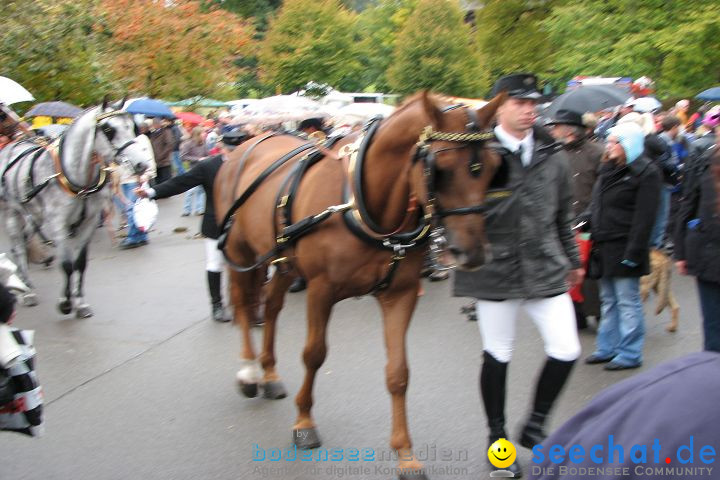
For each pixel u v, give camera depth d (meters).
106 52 16.94
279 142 5.16
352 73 27.44
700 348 5.84
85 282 8.97
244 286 5.09
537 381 3.78
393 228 3.60
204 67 20.16
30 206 7.37
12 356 3.34
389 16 34.22
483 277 3.69
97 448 4.40
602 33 17.06
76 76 15.37
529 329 6.42
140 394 5.25
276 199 4.21
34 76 15.02
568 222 3.84
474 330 6.46
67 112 12.98
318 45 23.92
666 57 16.25
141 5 18.75
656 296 7.00
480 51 24.36
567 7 18.09
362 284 3.75
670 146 7.75
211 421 4.72
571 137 5.90
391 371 3.73
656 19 16.27
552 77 19.75
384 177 3.52
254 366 5.04
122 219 12.41
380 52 33.81
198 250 10.95
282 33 24.31
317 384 5.26
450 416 4.61
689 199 4.42
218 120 17.38
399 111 3.50
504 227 3.60
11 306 3.36
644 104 8.75
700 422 1.38
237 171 5.15
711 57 16.25
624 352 5.34
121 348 6.34
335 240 3.70
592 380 5.18
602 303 5.50
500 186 3.47
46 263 9.75
